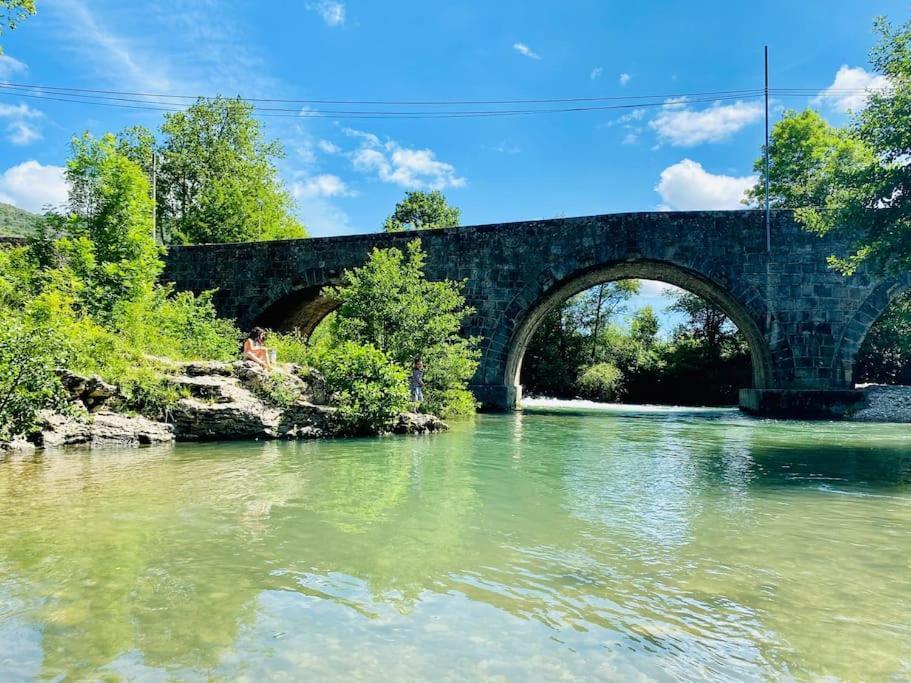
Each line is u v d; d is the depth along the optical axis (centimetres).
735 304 1941
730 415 2109
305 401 1136
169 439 1004
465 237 2055
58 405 945
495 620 322
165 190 3934
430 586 369
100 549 426
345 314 1594
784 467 848
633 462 888
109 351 1075
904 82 1184
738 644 299
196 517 516
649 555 435
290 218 4278
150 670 263
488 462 859
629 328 4703
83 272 1492
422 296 1625
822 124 3073
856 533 497
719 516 551
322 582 372
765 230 1872
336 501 586
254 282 2278
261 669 266
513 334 2019
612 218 1945
